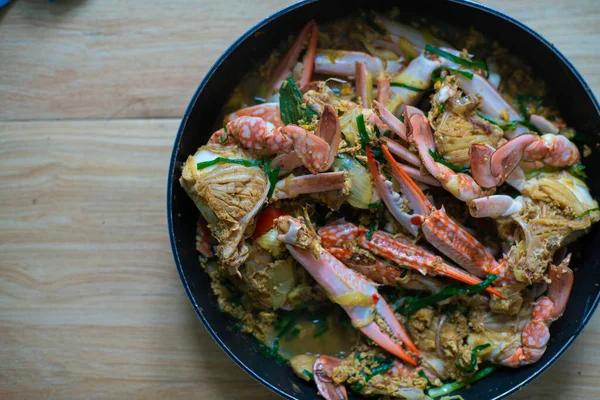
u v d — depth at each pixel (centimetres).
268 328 59
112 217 62
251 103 60
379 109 54
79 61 62
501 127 57
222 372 61
